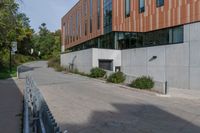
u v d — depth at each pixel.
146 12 33.78
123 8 38.44
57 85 25.84
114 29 38.78
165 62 28.89
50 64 61.44
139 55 33.09
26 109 6.18
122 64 37.50
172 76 27.98
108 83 28.50
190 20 26.41
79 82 29.17
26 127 4.23
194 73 25.62
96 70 34.34
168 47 28.52
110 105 16.11
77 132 10.27
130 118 12.86
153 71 30.56
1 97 16.70
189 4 26.69
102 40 44.41
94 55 37.56
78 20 59.38
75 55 45.72
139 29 35.22
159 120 12.64
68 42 70.75
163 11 30.64
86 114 13.41
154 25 32.25
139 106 16.14
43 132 3.75
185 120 12.82
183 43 26.81
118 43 39.22
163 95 21.14
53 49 109.69
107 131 10.50
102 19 43.34
